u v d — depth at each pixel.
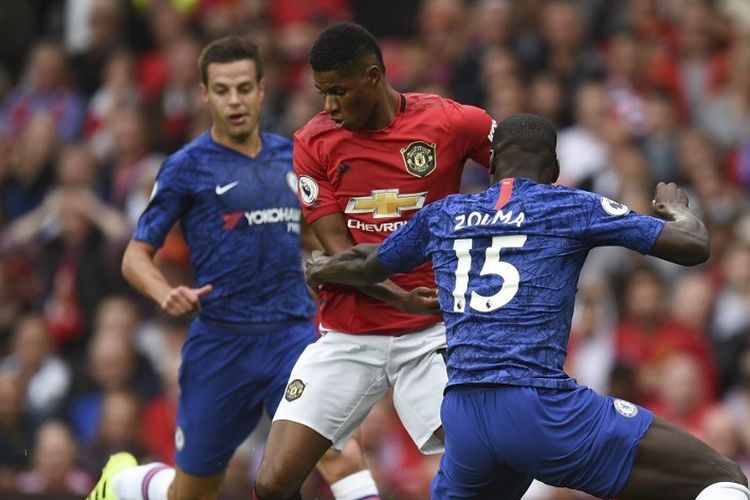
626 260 40.19
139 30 53.88
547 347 19.42
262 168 25.73
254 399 25.75
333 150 22.12
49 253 45.25
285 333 25.66
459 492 20.20
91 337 43.31
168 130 48.09
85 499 30.09
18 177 49.69
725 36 49.62
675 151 44.59
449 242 20.14
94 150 48.34
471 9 51.88
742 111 46.97
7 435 39.81
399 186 22.06
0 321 45.53
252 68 25.53
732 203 42.84
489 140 22.22
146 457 37.62
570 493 33.88
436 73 48.34
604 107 45.22
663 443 19.25
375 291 21.89
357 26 21.42
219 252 25.52
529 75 47.25
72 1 56.31
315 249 26.34
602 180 43.62
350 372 22.72
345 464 25.12
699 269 40.78
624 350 38.19
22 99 53.84
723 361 38.50
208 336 25.66
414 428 22.84
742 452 35.97
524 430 19.19
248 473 34.03
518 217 19.81
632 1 49.84
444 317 20.11
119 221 45.19
